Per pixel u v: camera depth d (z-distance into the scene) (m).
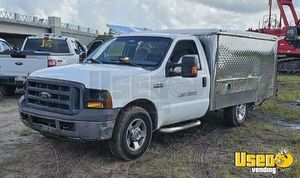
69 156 6.00
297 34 23.91
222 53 7.55
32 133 7.22
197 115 7.14
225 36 7.61
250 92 8.79
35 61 10.83
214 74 7.36
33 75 5.99
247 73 8.59
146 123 6.00
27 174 5.22
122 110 5.68
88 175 5.25
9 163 5.58
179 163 5.84
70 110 5.39
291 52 24.36
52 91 5.60
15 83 11.09
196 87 6.93
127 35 7.19
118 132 5.57
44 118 5.63
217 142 7.18
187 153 6.40
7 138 6.92
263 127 8.59
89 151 6.25
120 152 5.67
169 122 6.56
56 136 5.68
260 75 9.22
